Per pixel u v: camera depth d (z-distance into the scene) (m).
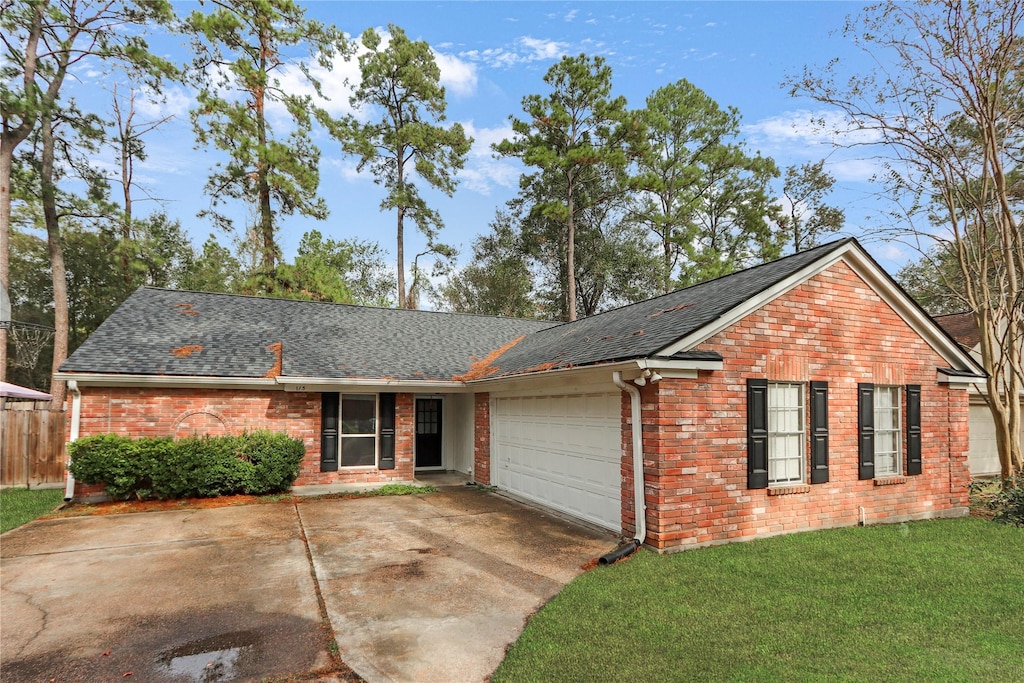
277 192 25.81
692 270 31.44
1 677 4.30
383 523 9.58
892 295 9.52
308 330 15.41
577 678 4.16
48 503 11.36
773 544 7.81
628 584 6.23
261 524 9.49
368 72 30.91
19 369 31.98
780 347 8.56
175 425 12.00
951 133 12.82
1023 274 11.88
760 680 4.10
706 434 7.91
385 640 4.95
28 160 22.36
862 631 4.96
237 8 24.33
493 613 5.58
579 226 34.78
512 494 12.46
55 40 20.66
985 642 4.73
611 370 8.20
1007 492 10.11
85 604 5.84
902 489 9.56
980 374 10.38
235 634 5.09
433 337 17.03
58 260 22.16
